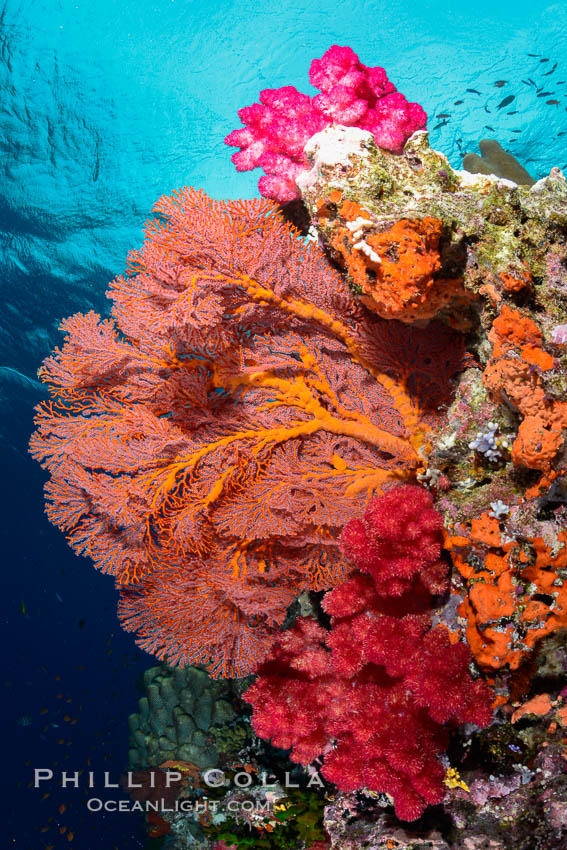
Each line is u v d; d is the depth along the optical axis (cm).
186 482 372
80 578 2275
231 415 367
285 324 364
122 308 346
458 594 331
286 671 397
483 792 320
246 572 376
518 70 1664
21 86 1928
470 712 303
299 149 362
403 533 319
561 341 272
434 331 359
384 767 313
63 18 1847
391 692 325
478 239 298
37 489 2244
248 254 328
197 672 674
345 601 350
